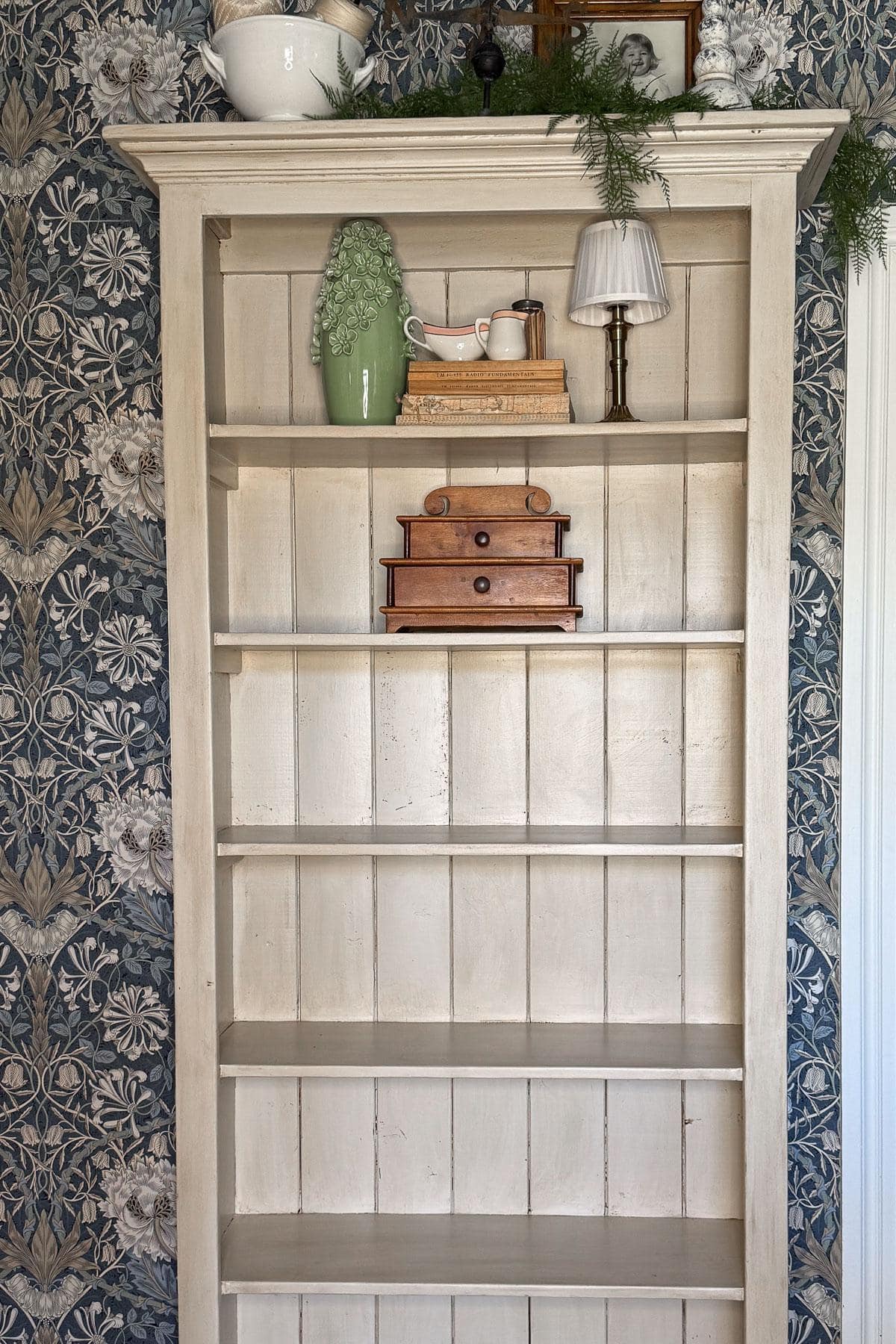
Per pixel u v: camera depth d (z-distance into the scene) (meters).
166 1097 2.07
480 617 1.88
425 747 2.04
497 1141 2.03
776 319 1.74
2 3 2.06
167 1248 2.06
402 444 1.84
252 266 2.00
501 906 2.04
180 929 1.81
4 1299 2.08
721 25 1.79
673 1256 1.87
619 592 2.02
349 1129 2.04
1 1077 2.07
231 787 2.05
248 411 2.04
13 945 2.08
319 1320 2.02
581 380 2.03
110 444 2.06
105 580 2.07
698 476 2.01
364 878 2.05
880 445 2.00
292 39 1.72
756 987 1.75
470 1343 2.02
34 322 2.06
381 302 1.84
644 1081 2.02
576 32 1.98
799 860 2.03
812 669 2.02
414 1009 2.05
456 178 1.76
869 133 2.00
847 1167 2.01
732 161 1.73
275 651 2.04
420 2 2.02
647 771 2.03
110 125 1.80
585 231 1.82
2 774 2.08
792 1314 2.03
